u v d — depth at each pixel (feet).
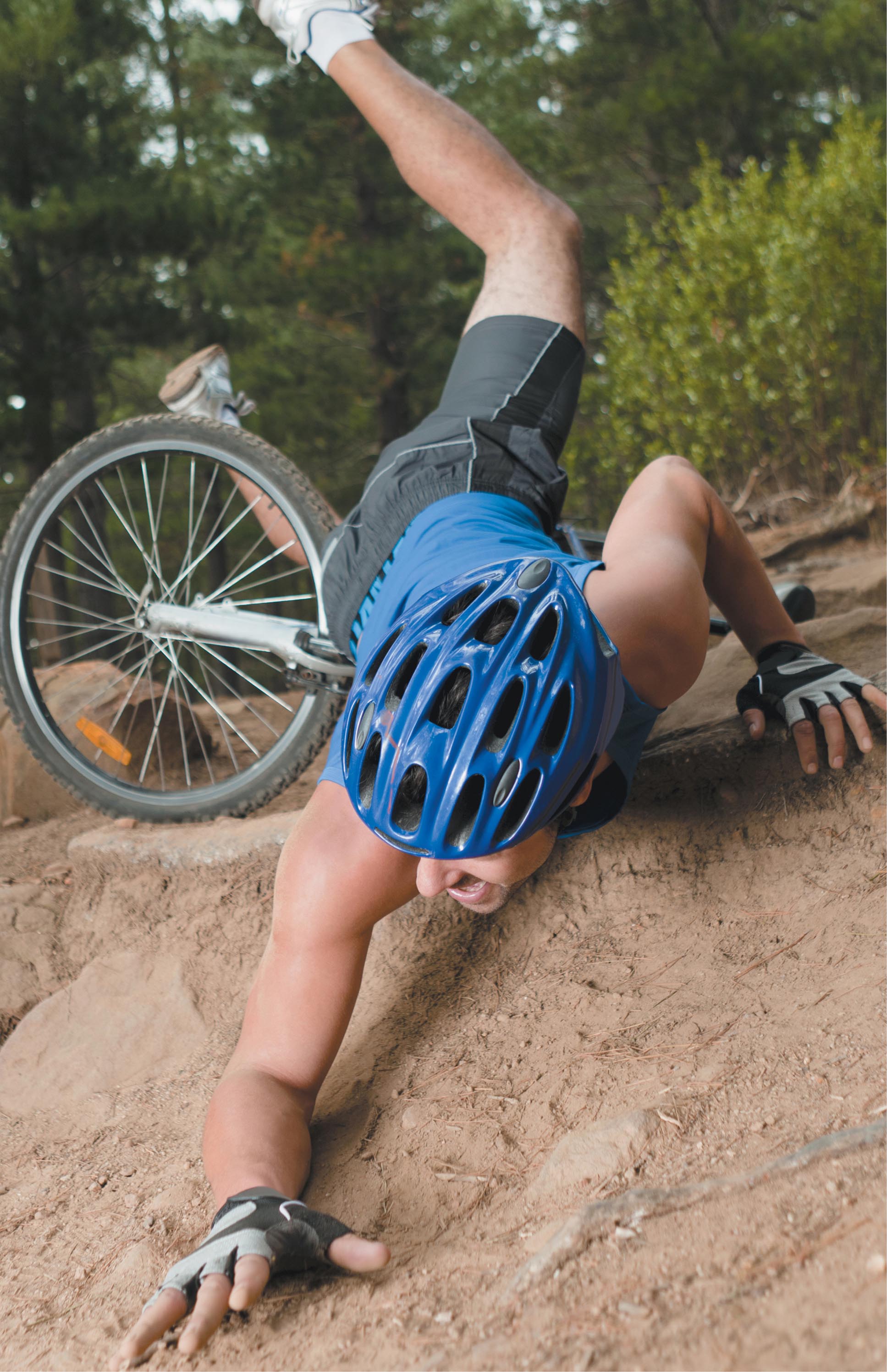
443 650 4.79
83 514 10.29
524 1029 6.25
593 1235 4.15
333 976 5.46
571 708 4.66
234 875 8.77
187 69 47.03
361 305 46.60
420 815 4.70
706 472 21.02
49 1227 5.90
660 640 5.94
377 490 7.73
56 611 37.76
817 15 42.45
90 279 41.19
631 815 7.36
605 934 6.92
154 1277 5.12
